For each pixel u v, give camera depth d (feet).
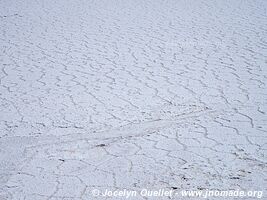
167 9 36.86
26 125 14.03
